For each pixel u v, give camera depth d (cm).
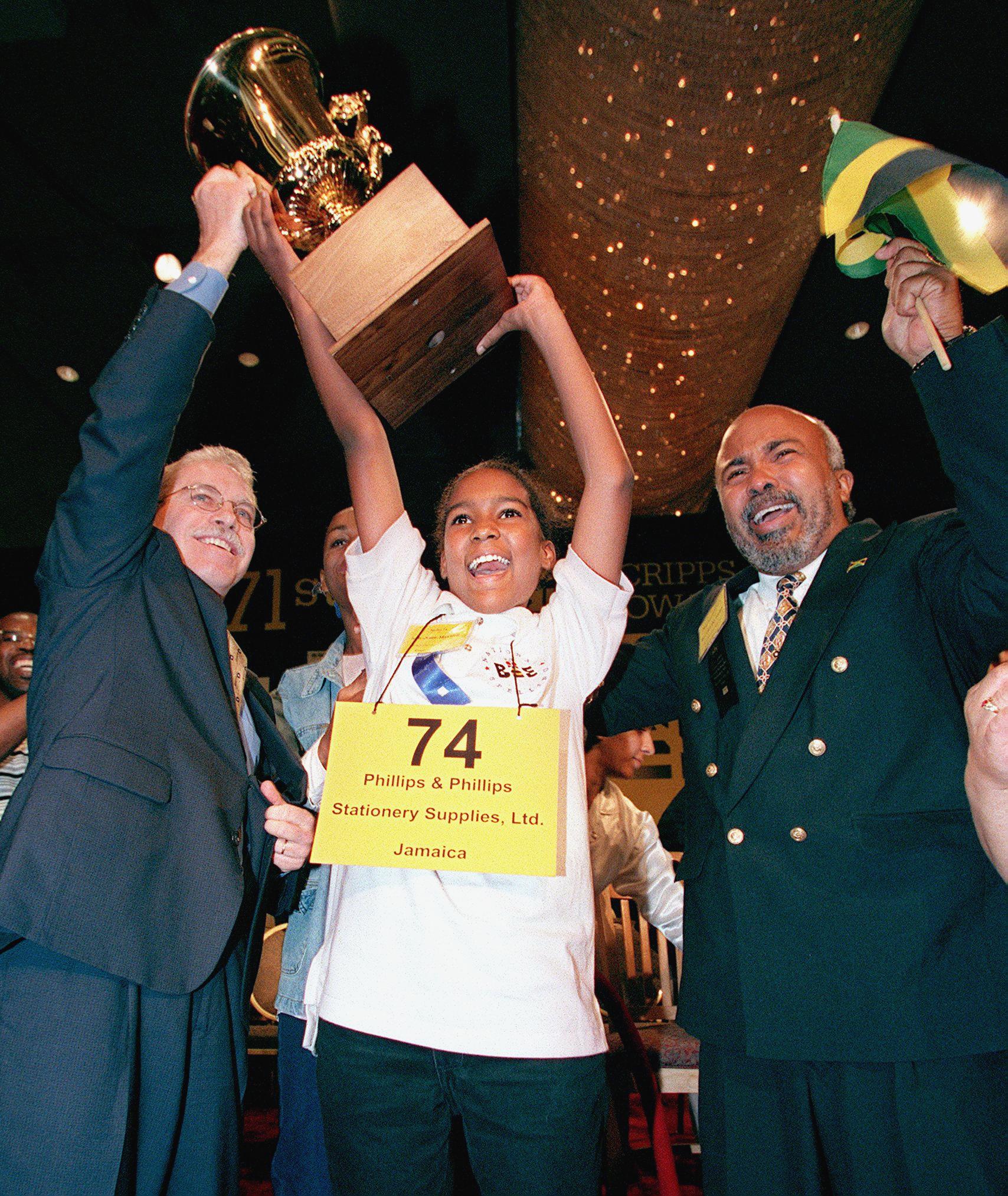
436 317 144
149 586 144
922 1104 124
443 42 320
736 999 139
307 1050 182
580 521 165
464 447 580
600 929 222
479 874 135
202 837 128
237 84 162
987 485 127
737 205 297
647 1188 260
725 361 414
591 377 165
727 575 512
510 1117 122
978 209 125
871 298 446
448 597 165
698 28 226
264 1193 266
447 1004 124
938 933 130
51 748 124
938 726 141
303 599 519
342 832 132
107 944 114
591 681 157
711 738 161
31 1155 108
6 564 532
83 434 133
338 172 163
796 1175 131
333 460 587
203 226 149
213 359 503
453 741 136
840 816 140
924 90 338
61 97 349
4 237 417
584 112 268
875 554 158
